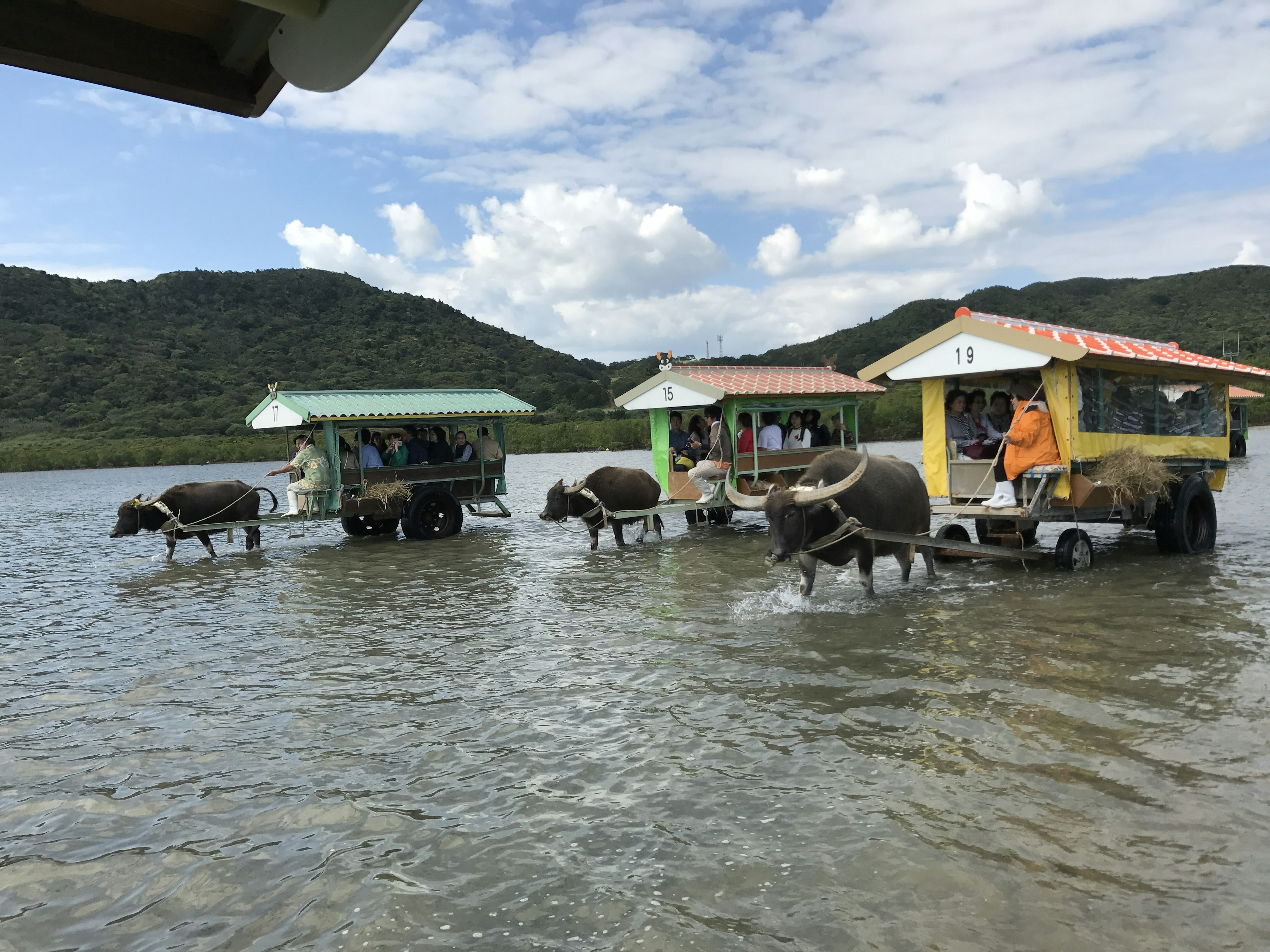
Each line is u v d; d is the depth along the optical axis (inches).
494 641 342.0
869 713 237.0
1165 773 189.9
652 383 637.3
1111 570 424.8
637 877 158.6
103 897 161.8
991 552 409.7
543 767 212.4
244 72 103.7
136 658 342.0
